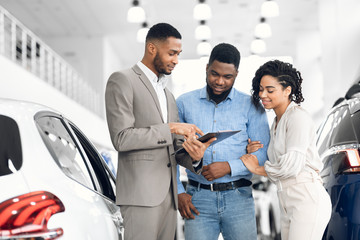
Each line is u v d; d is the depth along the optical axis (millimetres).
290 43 16281
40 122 1965
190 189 3037
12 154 1714
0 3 12742
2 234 1501
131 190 2441
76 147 2303
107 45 16297
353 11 10625
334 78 10922
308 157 2527
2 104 1922
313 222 2451
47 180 1729
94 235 1801
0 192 1584
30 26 14781
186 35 15492
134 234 2426
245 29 14969
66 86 15430
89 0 12711
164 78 2678
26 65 10789
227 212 2947
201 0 11461
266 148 2939
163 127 2432
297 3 12852
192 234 2977
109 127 2479
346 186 2770
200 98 3096
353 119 2961
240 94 3076
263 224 6645
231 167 2865
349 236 2699
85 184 2088
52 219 1609
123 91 2479
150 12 13430
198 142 2428
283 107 2654
